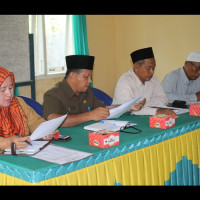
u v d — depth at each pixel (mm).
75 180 1731
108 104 3414
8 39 4633
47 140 2039
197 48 5531
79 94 2717
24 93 5020
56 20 5633
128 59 6355
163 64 5918
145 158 2148
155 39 5957
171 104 3391
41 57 5453
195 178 2611
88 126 2406
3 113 2135
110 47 6391
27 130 2252
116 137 1972
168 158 2342
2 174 1758
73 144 2016
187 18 5578
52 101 2525
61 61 5777
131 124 2445
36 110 2863
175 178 2416
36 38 5371
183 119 2652
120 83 3086
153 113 2826
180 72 3762
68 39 5844
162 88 3406
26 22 4824
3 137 2021
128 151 2031
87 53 5785
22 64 4832
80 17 5652
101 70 6277
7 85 2025
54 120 1937
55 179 1654
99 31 6164
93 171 1818
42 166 1634
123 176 2008
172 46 5781
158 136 2252
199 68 3645
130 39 6270
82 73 2543
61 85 2615
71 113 2607
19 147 1837
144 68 3045
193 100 3592
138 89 3160
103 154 1877
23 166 1639
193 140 2576
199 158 2646
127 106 2520
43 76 5430
